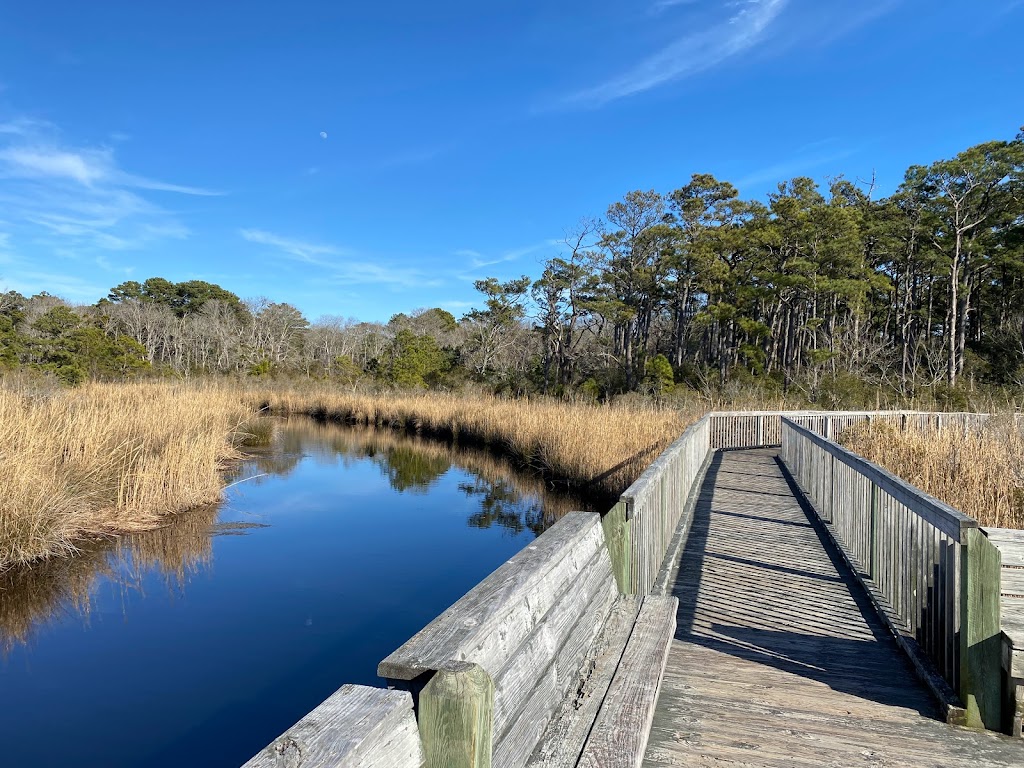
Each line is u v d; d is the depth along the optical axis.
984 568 2.95
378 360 44.56
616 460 12.81
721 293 40.84
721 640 4.09
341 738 1.02
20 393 12.45
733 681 3.49
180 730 4.55
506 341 48.25
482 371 44.72
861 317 39.97
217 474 12.34
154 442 12.41
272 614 6.71
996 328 38.94
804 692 3.36
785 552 6.17
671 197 44.84
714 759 2.71
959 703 3.06
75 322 36.56
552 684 2.03
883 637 4.14
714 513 7.96
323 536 9.77
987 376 33.53
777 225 39.47
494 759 1.48
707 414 13.98
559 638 2.16
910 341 42.56
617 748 1.91
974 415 13.91
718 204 44.03
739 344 41.28
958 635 3.18
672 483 6.41
